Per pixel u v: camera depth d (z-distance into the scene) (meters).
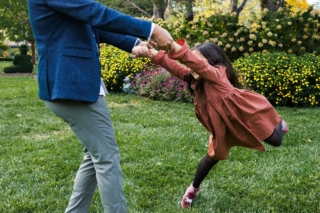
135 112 6.36
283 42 8.64
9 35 21.50
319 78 7.21
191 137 4.58
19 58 16.20
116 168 2.04
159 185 3.05
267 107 2.24
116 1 13.41
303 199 2.77
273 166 3.50
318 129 5.12
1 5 19.77
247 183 3.07
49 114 6.14
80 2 1.73
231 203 2.73
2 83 11.09
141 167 3.46
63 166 3.49
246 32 8.70
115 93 8.77
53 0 1.75
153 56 2.38
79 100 1.82
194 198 2.69
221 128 2.23
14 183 3.10
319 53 8.76
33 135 4.81
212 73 2.12
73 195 2.25
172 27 9.66
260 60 7.52
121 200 2.05
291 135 4.73
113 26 1.78
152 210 2.63
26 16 20.58
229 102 2.20
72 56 1.81
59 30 1.81
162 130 4.99
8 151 4.00
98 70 1.94
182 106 7.03
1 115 5.97
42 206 2.68
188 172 3.36
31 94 8.48
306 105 7.34
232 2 12.48
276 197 2.81
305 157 3.80
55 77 1.81
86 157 2.22
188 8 10.05
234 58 8.97
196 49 2.41
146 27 1.84
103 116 2.00
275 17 8.84
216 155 2.37
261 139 2.23
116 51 9.31
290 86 7.18
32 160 3.66
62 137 4.63
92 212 2.60
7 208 2.64
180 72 2.38
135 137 4.55
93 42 1.92
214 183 3.08
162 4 10.02
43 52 1.83
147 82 8.12
